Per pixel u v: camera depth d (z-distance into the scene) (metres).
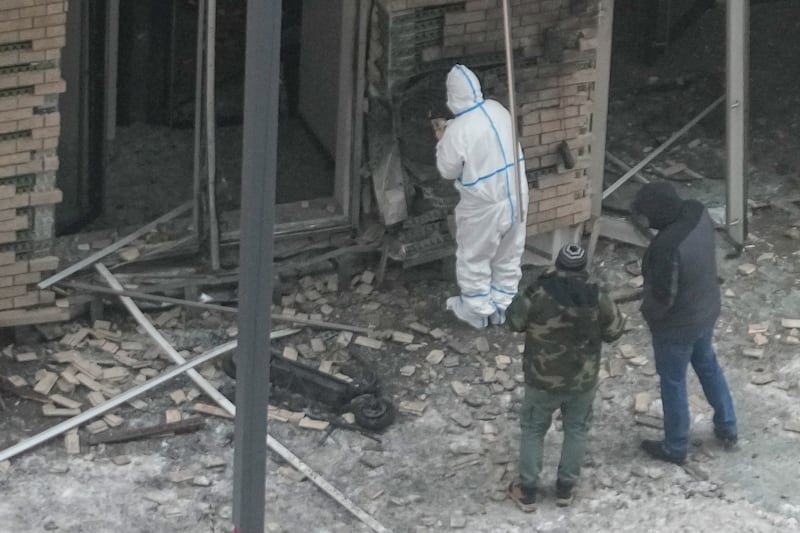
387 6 18.64
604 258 21.38
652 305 16.22
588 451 17.55
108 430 17.45
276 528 16.11
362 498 16.69
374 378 18.45
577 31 19.66
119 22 23.14
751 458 17.45
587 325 15.41
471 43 19.22
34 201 18.30
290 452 17.20
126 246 19.89
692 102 25.09
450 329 19.72
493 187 18.33
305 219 20.48
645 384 18.77
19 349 18.81
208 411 17.86
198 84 19.08
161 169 23.05
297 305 20.00
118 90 23.67
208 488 16.69
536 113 19.92
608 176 22.73
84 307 19.39
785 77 25.98
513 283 19.50
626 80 25.69
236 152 23.45
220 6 23.78
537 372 15.66
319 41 22.56
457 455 17.47
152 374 18.50
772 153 23.95
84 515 16.12
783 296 20.50
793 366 19.09
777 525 16.33
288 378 18.28
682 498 16.77
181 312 19.61
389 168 19.83
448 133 18.27
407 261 20.19
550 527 16.30
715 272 16.39
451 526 16.27
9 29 17.25
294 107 24.34
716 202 22.23
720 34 26.80
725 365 19.14
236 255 20.23
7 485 16.50
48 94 17.78
